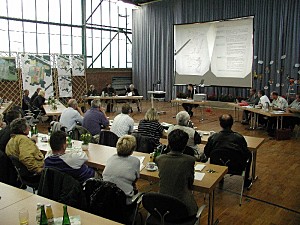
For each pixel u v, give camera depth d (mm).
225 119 3586
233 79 10875
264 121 7809
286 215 3346
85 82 12398
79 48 13211
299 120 7086
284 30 10047
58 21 12359
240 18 10398
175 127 3816
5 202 2148
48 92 10945
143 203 2230
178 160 2395
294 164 5102
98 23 13672
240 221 3207
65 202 2271
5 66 10008
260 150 5961
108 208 2287
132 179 2602
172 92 13516
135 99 10555
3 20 10773
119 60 14727
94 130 4969
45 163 2676
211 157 3512
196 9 12344
